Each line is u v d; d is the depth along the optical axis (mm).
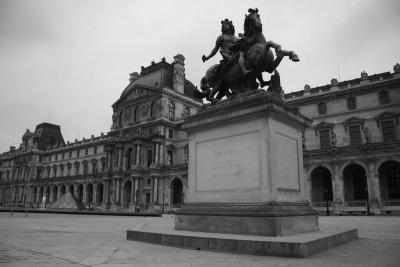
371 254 7684
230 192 9758
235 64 11492
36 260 6707
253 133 9586
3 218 28781
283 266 6180
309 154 55781
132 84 93688
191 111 91312
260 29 11289
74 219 30750
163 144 79938
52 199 115188
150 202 76438
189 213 10430
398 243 9844
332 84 63688
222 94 12234
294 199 9773
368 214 44344
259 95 9438
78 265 6199
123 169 86125
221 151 10281
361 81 60406
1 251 7973
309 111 65562
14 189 133375
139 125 85375
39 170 129875
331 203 51812
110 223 23391
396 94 56531
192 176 10984
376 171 49281
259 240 7590
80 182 103812
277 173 9148
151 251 8172
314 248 7605
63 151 122312
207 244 8336
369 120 58469
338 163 52969
